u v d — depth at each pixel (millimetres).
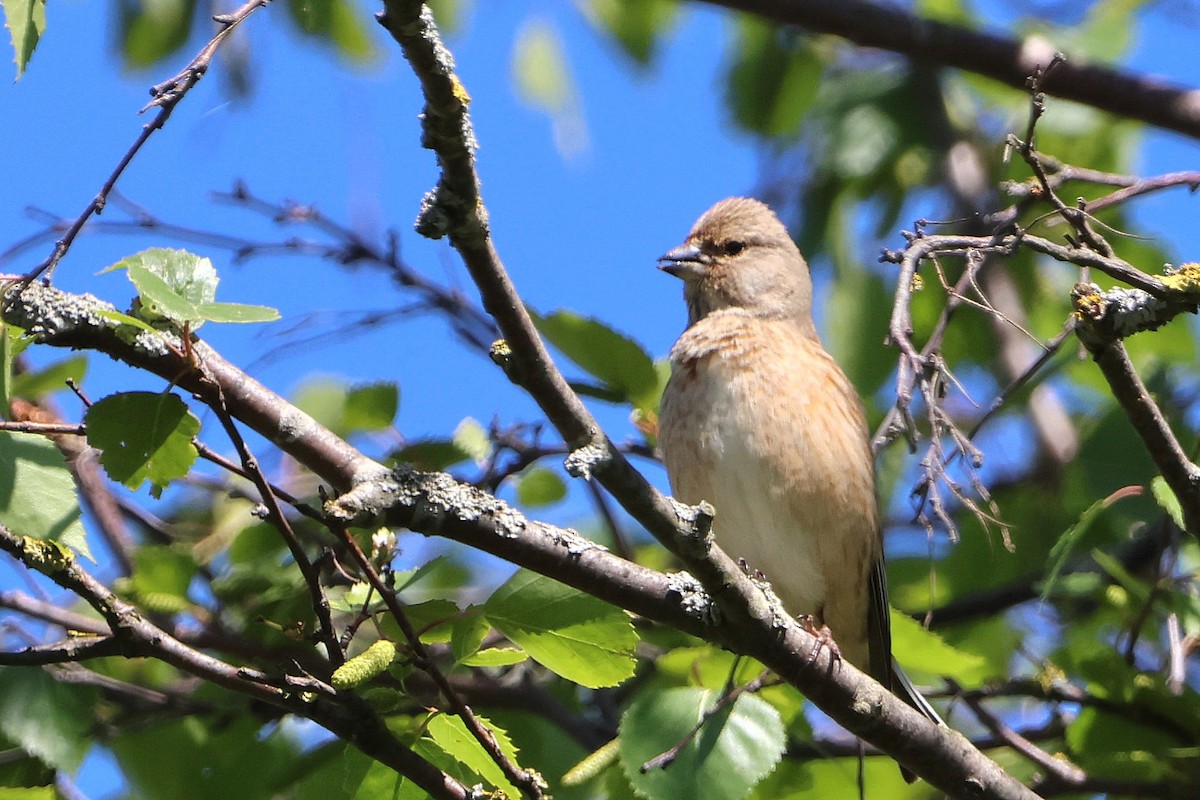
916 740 7773
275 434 7027
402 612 6461
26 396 8992
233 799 9945
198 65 5859
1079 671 9438
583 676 6926
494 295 6020
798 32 13383
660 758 7188
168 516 11656
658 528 6551
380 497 6473
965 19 11977
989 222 7918
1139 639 10047
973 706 9602
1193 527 7605
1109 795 9109
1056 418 12336
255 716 9836
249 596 9141
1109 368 7184
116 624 6449
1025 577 11070
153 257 6152
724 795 7254
